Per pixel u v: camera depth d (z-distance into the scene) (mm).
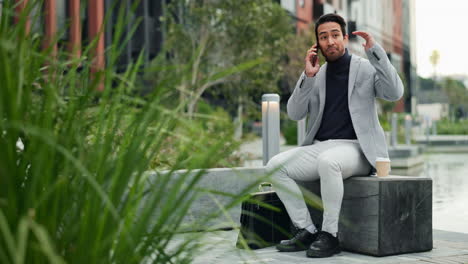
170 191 1103
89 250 961
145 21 21469
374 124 3613
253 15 17031
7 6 1061
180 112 1119
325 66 3738
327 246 3393
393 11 62375
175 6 17641
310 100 3754
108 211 988
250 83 17812
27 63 1030
